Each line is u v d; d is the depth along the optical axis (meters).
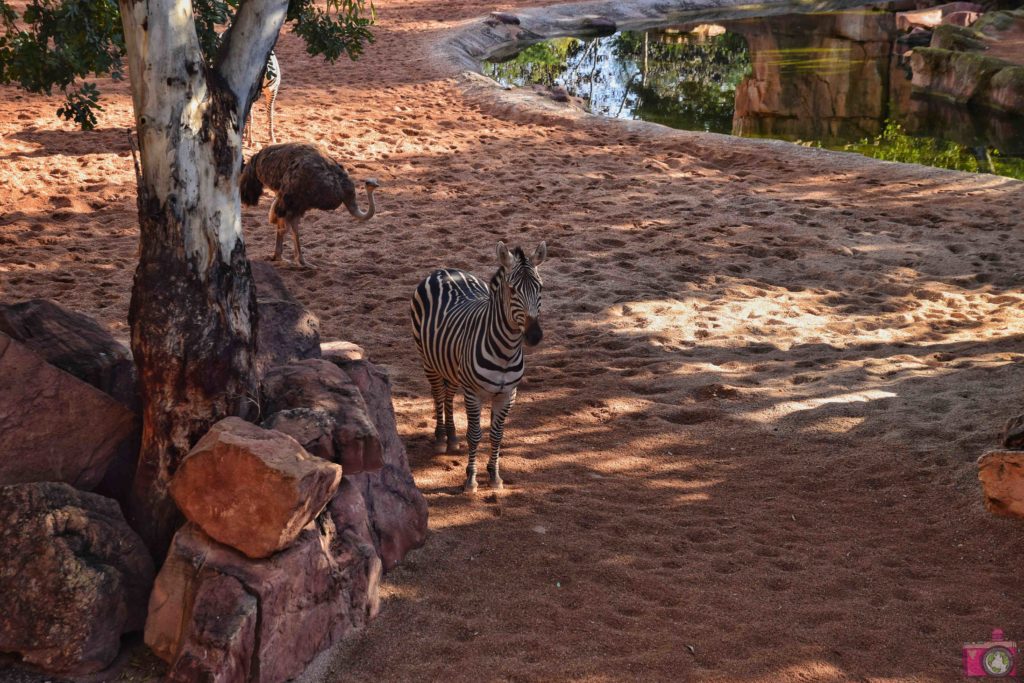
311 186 9.88
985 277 10.64
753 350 8.83
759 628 4.78
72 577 4.20
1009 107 21.23
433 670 4.45
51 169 13.73
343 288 10.12
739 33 30.70
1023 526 5.68
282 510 4.23
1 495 4.30
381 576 5.19
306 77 21.50
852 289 10.48
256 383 4.94
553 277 10.67
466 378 5.90
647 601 5.07
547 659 4.53
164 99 4.41
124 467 5.00
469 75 21.75
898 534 5.76
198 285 4.60
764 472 6.58
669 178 14.97
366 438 4.93
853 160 15.91
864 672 4.44
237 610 4.11
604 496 6.26
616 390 7.94
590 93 24.23
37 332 4.92
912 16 28.92
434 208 13.16
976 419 7.07
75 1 7.26
